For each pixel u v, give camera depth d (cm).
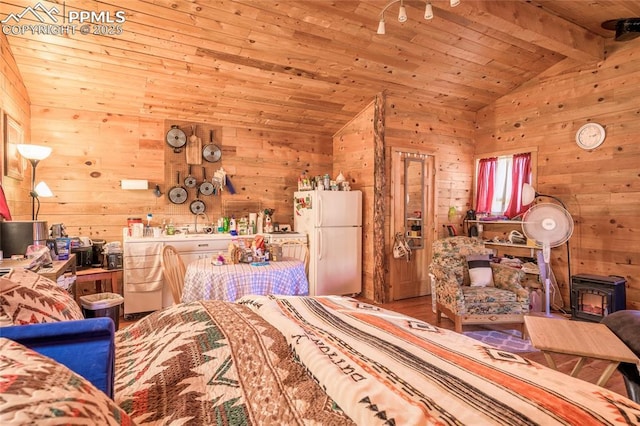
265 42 337
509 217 492
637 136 376
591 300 373
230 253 319
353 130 501
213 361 103
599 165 405
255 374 98
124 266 371
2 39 278
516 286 336
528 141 474
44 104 378
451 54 393
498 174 514
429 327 145
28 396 43
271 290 286
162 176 439
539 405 82
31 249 236
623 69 386
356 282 473
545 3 332
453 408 80
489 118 523
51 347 78
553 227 370
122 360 110
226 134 478
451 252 375
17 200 317
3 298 97
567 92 433
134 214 424
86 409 47
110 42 312
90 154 401
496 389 90
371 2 301
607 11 342
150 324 137
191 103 419
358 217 475
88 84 361
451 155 524
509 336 337
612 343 184
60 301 121
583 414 79
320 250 448
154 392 89
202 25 307
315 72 392
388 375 95
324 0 295
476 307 319
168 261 321
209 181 467
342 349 111
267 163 504
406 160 480
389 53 376
